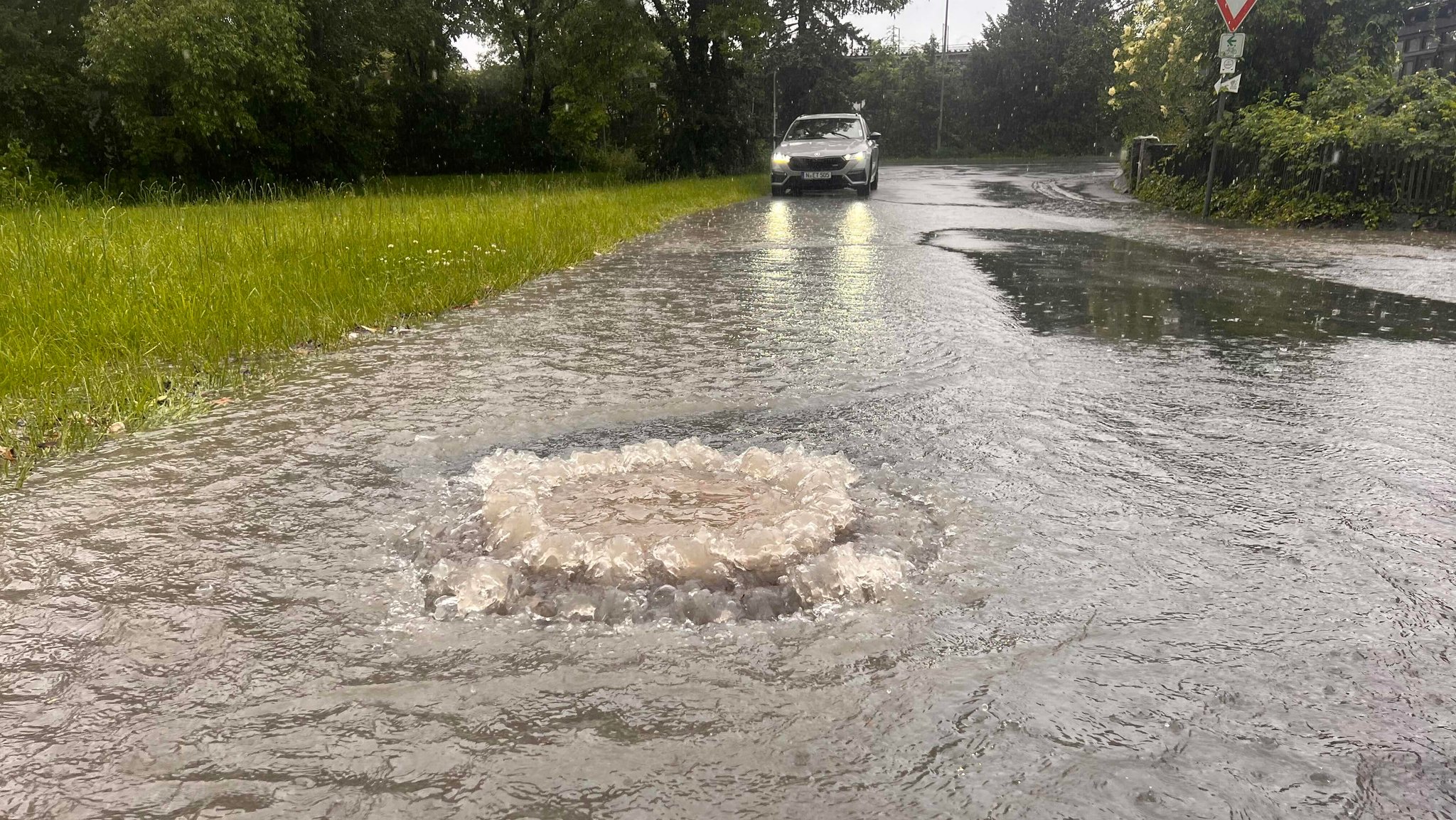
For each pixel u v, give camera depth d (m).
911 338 4.54
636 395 3.48
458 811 1.21
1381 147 10.97
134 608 1.79
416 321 5.14
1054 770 1.29
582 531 2.02
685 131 28.88
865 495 2.38
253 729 1.39
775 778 1.27
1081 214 13.34
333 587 1.87
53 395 3.43
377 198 16.80
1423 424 3.08
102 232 7.66
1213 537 2.12
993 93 49.62
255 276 5.64
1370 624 1.72
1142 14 24.34
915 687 1.49
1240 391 3.51
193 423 3.11
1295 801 1.22
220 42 18.81
